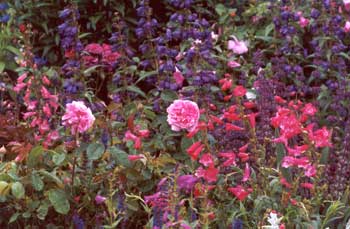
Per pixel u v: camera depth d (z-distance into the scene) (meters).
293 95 7.26
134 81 7.74
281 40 7.86
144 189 5.59
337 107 6.98
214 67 7.23
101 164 5.51
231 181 5.55
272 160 5.30
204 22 6.51
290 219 5.05
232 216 5.11
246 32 8.15
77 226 5.16
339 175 5.62
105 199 5.13
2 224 5.54
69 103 5.73
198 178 4.91
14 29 8.14
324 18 7.63
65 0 7.62
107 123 5.52
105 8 8.09
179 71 6.47
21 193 5.20
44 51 8.14
